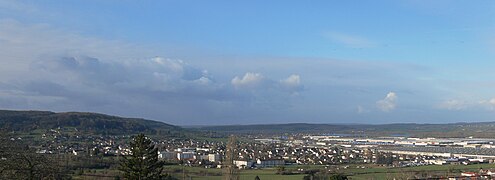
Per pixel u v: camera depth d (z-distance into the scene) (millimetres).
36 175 52125
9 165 49406
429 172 113125
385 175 112562
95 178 75812
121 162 64188
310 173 111375
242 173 112562
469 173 101188
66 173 61562
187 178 95500
